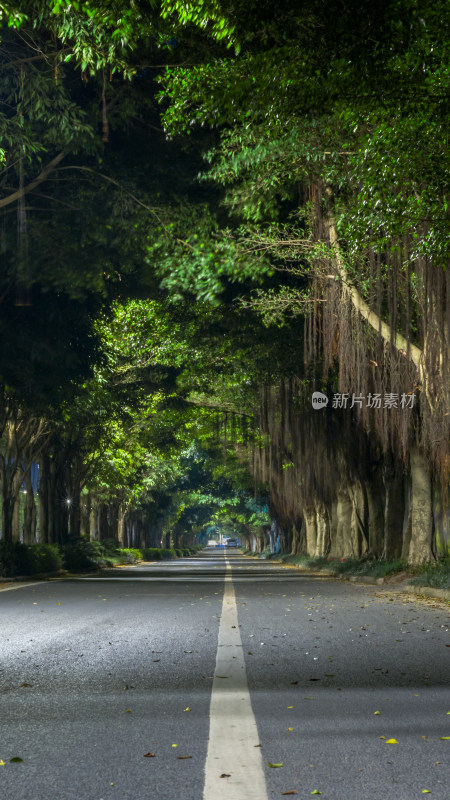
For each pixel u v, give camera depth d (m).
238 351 47.12
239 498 127.88
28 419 49.34
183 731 8.80
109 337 46.94
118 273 35.88
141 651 15.29
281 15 13.58
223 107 15.57
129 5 14.37
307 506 85.44
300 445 56.09
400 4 13.02
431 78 14.14
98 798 6.48
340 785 6.82
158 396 64.12
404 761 7.55
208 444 94.50
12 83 26.38
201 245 29.62
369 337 32.38
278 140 24.78
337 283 29.84
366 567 47.38
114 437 62.91
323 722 9.16
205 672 12.78
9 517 49.09
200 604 27.73
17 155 27.11
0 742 8.41
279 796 6.52
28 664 13.69
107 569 74.69
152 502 115.00
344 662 13.85
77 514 71.12
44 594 33.31
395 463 46.41
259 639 17.33
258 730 8.81
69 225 30.03
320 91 14.48
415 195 19.00
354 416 48.72
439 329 24.20
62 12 20.80
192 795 6.55
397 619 22.30
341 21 13.28
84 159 29.69
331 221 28.83
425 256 21.92
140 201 29.80
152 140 29.83
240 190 28.84
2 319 35.09
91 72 23.16
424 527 40.88
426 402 27.66
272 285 37.31
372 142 16.08
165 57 26.23
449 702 10.26
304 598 31.20
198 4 13.82
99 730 8.89
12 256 30.20
